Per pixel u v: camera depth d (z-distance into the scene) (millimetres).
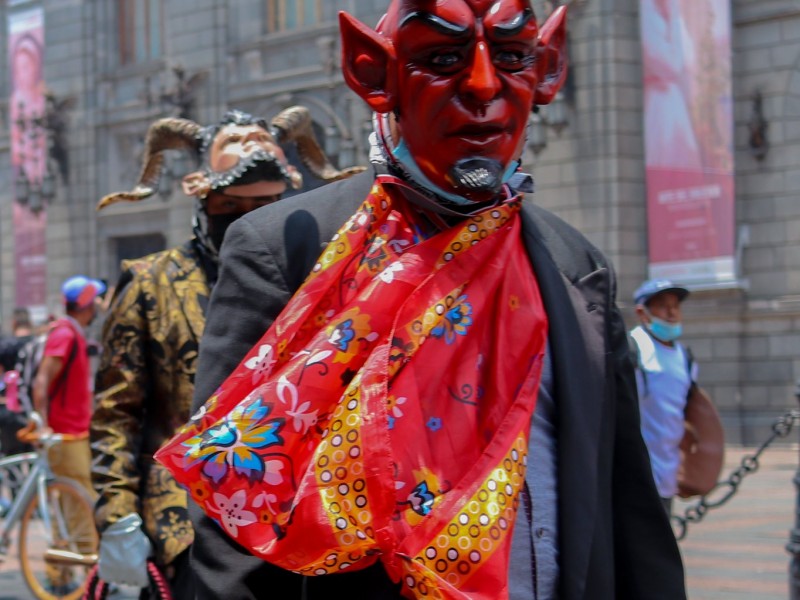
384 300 1688
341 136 18734
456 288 1705
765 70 15539
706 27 15375
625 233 16250
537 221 1937
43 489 6336
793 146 15391
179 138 3562
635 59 16359
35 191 23406
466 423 1673
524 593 1700
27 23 24078
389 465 1600
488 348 1723
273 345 1737
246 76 20594
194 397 1844
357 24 1729
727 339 15641
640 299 5148
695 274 15672
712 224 15477
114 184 23078
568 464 1758
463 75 1680
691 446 5105
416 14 1670
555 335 1804
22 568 6414
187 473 1686
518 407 1699
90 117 23172
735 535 7805
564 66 1895
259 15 20484
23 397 7531
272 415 1670
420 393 1652
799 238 15273
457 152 1692
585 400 1800
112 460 3285
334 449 1631
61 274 23625
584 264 1948
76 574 6957
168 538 3215
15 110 24234
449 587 1572
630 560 1931
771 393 15367
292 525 1627
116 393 3320
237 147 3328
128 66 22656
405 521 1606
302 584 1733
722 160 15383
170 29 21766
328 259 1747
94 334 7828
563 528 1739
